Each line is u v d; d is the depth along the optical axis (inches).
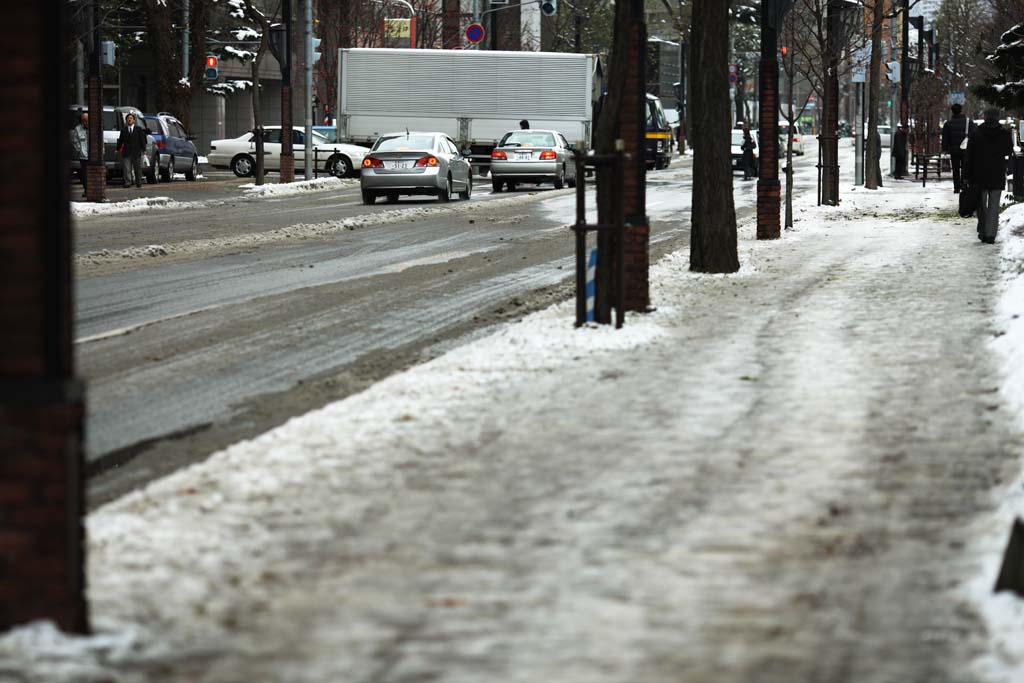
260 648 496.4
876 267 1765.5
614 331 1208.8
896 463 761.0
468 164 3622.0
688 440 814.5
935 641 503.2
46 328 488.4
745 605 536.7
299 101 6855.3
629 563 586.2
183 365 1134.4
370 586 560.1
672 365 1069.1
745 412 892.6
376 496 696.4
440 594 549.0
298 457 778.8
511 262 1959.9
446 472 743.7
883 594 551.5
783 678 467.8
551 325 1257.4
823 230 2452.0
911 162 6333.7
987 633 511.5
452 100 5196.9
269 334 1296.8
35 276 486.3
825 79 3230.8
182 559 594.9
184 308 1465.3
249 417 943.7
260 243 2260.1
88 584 559.8
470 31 5733.3
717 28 1690.5
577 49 7111.2
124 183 3983.8
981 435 826.2
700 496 691.4
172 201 3331.7
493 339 1203.2
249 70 7391.7
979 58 5634.8
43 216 485.1
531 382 1002.1
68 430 493.7
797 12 3321.9
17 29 481.1
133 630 510.6
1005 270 1694.1
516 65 5172.2
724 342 1178.6
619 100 1267.2
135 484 772.6
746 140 5216.5
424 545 613.9
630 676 466.6
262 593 553.6
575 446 802.2
